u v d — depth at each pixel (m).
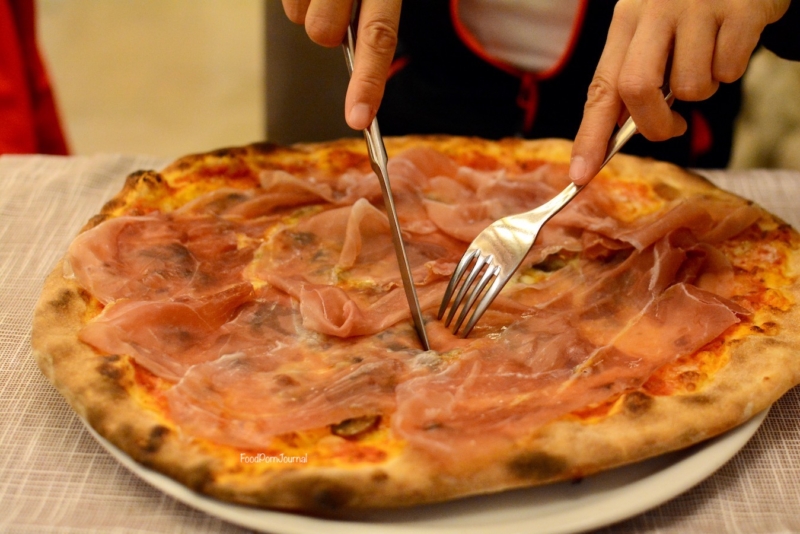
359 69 0.55
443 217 0.64
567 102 0.83
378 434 0.51
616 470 0.50
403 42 0.85
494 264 0.56
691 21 0.53
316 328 0.56
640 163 0.71
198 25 1.79
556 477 0.48
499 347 0.55
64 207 0.71
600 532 0.49
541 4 0.79
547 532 0.47
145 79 1.62
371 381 0.52
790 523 0.50
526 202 0.66
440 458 0.48
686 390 0.53
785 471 0.52
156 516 0.50
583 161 0.55
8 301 0.62
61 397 0.56
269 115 0.98
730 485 0.52
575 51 0.80
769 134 1.17
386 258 0.62
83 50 1.70
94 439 0.53
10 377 0.57
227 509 0.47
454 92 0.85
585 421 0.50
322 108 0.97
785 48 0.73
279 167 0.70
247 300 0.58
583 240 0.63
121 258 0.60
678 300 0.57
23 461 0.52
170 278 0.59
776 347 0.54
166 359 0.53
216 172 0.70
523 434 0.49
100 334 0.53
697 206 0.63
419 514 0.48
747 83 1.19
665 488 0.49
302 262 0.62
